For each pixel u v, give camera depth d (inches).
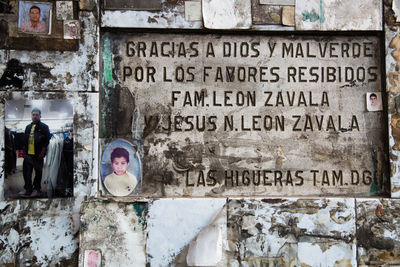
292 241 100.8
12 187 97.3
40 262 96.6
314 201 101.6
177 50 105.0
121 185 101.4
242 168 104.2
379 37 106.6
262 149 104.8
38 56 99.1
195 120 104.4
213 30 104.2
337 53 107.0
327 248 101.0
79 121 99.2
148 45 104.5
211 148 104.1
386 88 104.8
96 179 99.1
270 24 104.4
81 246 95.6
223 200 100.4
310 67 106.4
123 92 103.3
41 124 98.5
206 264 91.3
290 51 106.5
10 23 98.8
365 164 105.7
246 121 105.1
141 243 97.8
